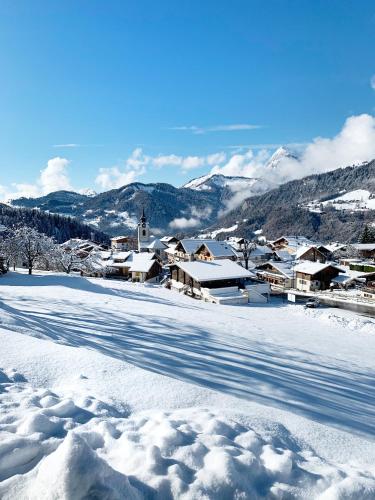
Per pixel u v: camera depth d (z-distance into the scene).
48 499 2.45
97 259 57.44
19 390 4.66
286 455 3.62
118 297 26.11
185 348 10.42
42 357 5.94
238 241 79.50
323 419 5.80
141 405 4.77
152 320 16.45
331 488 3.13
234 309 31.03
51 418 3.81
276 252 73.62
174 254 73.19
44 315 13.31
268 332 19.55
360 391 9.13
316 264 48.38
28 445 3.20
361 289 43.16
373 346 19.31
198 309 26.69
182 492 2.89
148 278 56.81
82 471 2.52
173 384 5.50
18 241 43.53
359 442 4.66
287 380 8.35
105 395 4.85
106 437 3.64
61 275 39.00
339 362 13.60
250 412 4.88
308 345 17.09
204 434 3.85
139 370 5.93
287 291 45.59
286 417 5.01
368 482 3.26
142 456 3.25
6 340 6.56
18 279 33.44
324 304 38.62
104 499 2.53
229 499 2.93
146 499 2.79
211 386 6.54
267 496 3.07
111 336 10.69
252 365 9.51
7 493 2.66
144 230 90.31
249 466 3.32
